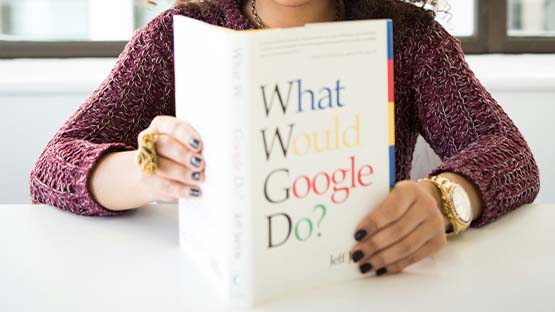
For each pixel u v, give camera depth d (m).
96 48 2.52
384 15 1.44
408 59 1.45
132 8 2.71
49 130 2.29
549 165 2.36
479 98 1.41
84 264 1.10
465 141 1.40
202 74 0.98
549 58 2.52
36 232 1.21
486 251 1.14
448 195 1.16
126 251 1.14
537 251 1.14
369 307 0.97
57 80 2.27
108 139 1.42
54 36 2.59
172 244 1.16
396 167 1.48
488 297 1.00
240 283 0.96
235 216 0.95
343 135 0.99
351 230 1.02
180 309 0.97
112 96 1.44
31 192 1.36
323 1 1.42
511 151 1.31
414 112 1.47
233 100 0.92
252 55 0.90
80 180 1.25
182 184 1.05
